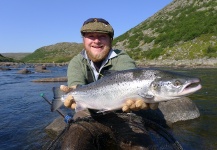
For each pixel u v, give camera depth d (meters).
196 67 39.47
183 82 4.11
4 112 10.50
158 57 54.09
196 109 9.28
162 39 63.94
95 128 4.95
